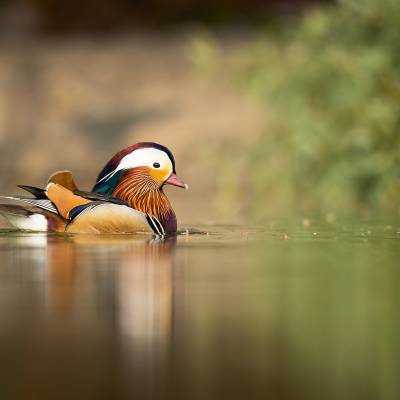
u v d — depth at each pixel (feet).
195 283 24.58
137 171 37.42
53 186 36.42
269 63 57.16
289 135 57.72
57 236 35.53
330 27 57.52
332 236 38.06
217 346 17.26
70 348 17.20
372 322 19.29
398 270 27.30
